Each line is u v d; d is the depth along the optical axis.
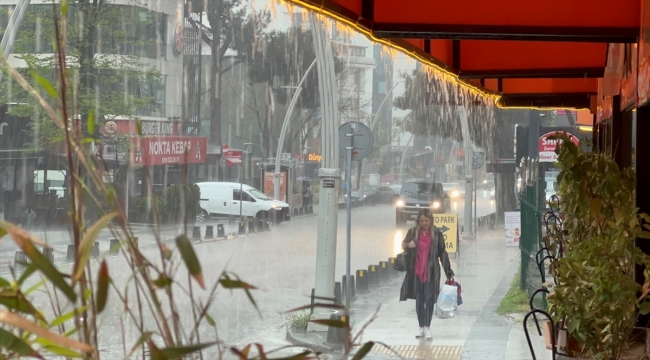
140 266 1.27
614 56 7.27
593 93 9.68
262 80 50.31
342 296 16.28
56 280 1.08
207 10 46.66
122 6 28.09
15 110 19.98
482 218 33.25
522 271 13.31
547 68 7.87
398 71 50.12
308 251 34.19
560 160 4.99
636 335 4.55
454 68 7.88
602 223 4.53
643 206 5.70
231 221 41.91
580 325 3.99
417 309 10.84
